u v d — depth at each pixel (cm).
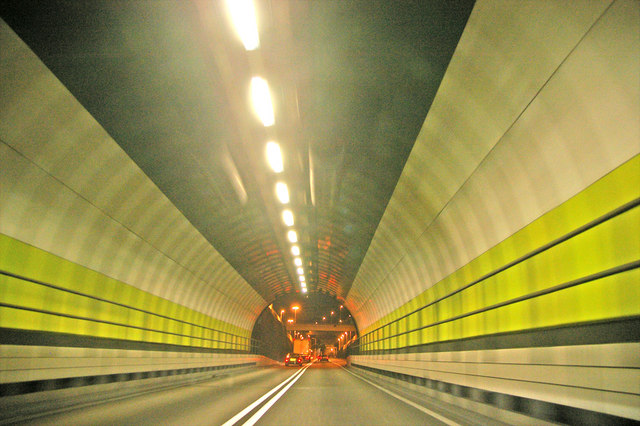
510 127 826
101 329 1382
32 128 889
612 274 589
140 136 1183
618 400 553
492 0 698
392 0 849
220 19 920
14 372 944
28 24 760
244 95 1176
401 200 1513
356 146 1414
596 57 590
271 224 2295
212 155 1443
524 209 864
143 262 1655
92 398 1266
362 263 2634
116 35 895
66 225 1144
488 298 1047
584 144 657
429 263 1579
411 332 1920
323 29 960
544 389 743
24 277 995
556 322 728
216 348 3048
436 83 962
